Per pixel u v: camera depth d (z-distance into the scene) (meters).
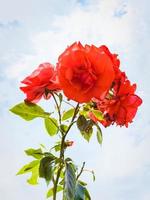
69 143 0.63
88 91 0.56
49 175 0.60
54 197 0.59
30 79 0.61
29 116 0.66
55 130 0.67
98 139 0.66
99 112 0.63
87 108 0.63
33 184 0.69
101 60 0.57
